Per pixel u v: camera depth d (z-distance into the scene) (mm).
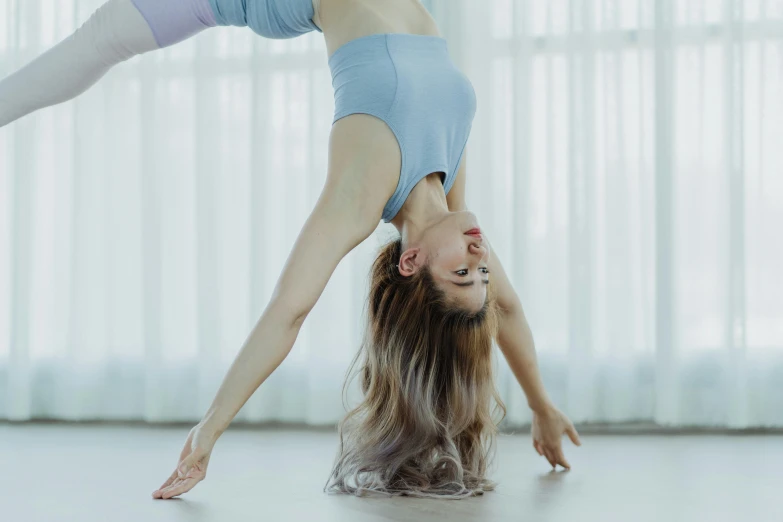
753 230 3146
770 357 3090
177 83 3531
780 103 3156
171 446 2721
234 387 1758
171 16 2131
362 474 1988
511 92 3287
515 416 3148
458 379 1896
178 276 3469
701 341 3156
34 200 3553
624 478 2078
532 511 1663
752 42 3178
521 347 2189
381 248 2021
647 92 3234
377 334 1955
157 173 3477
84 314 3459
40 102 2205
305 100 3416
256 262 3369
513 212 3248
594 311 3197
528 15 3289
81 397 3434
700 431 3051
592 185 3215
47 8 3635
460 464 1870
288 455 2531
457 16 3307
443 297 1859
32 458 2439
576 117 3234
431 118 1908
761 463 2328
